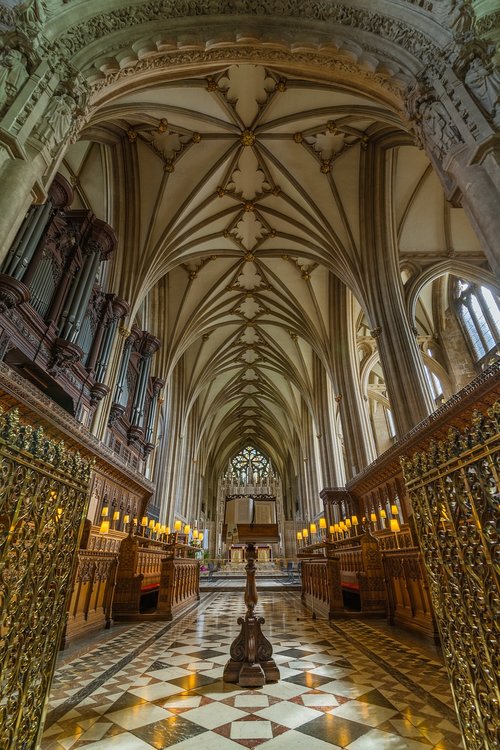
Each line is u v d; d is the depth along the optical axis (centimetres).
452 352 1608
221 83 1049
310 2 641
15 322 691
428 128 564
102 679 375
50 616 214
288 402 2853
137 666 421
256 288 1948
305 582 1079
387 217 1257
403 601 638
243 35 643
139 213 1339
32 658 195
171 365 1831
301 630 632
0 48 499
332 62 675
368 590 770
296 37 645
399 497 1009
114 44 605
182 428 2219
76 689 345
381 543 941
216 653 480
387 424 2144
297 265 1745
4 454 170
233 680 365
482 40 521
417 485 236
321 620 737
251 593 406
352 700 312
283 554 3047
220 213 1499
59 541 225
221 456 3972
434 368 1619
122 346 1220
